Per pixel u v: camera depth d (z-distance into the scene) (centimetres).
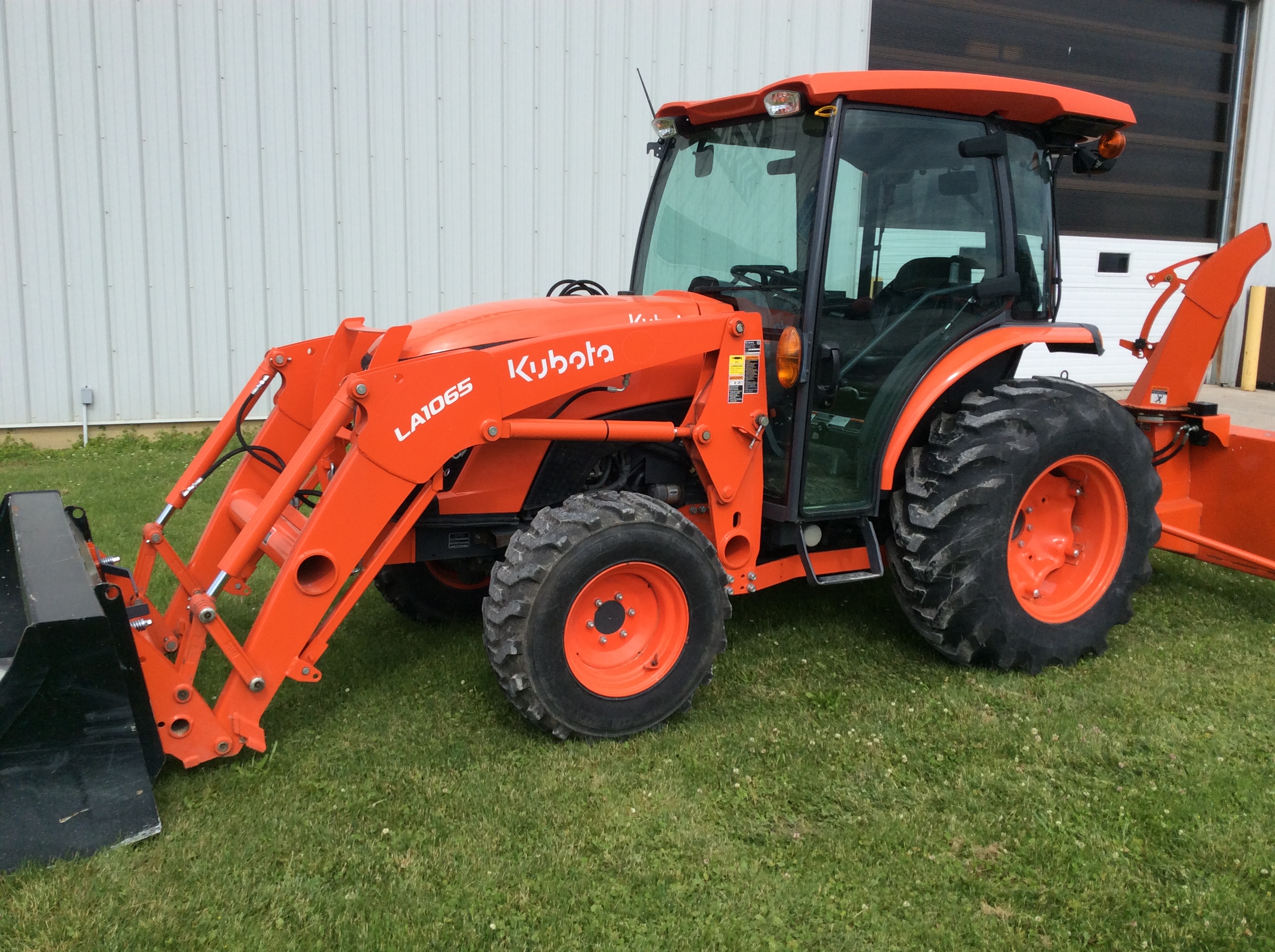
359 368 333
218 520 332
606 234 802
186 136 694
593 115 777
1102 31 983
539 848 241
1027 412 339
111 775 233
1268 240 408
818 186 312
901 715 315
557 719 286
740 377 312
